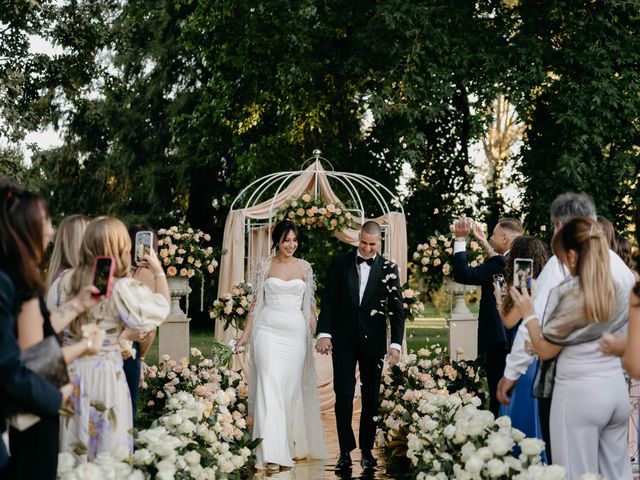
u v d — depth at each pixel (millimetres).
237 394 6438
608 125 11773
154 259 3795
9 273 2557
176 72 20281
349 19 13805
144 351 4414
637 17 11961
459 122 14969
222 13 14234
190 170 19953
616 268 3449
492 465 3258
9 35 14461
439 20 11805
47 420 2760
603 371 3229
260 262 6129
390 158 14273
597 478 2852
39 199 2666
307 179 8797
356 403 8391
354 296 5707
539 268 4242
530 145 13164
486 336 5102
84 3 15305
